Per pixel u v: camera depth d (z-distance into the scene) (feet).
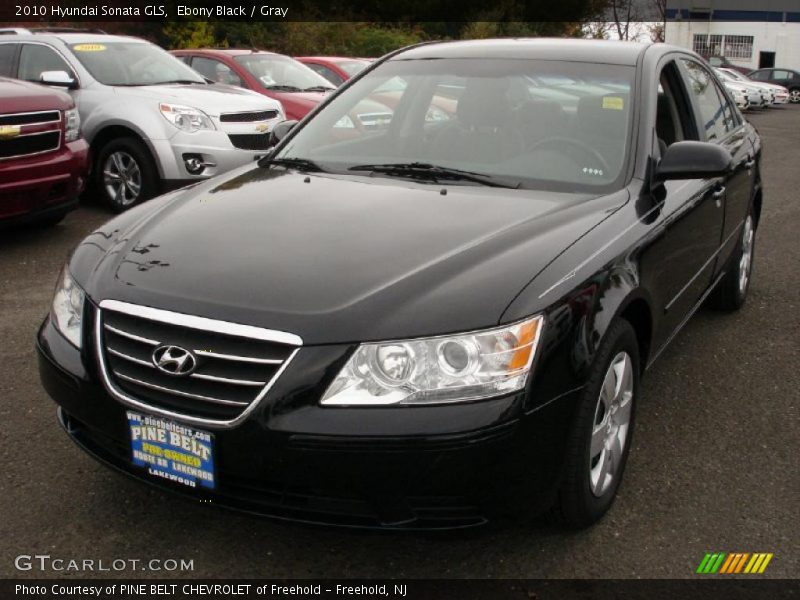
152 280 8.69
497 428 7.72
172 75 28.27
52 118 20.61
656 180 11.21
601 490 9.52
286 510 8.07
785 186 36.04
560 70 12.41
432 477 7.68
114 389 8.50
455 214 9.89
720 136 15.17
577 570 8.89
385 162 11.93
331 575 8.77
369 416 7.64
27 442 11.24
